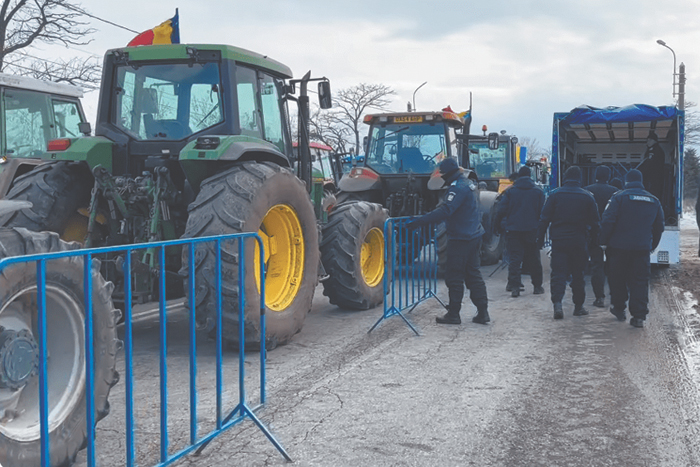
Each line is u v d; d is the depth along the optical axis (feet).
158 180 17.40
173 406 13.48
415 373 15.98
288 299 18.88
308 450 11.27
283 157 19.56
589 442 11.65
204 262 16.10
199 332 20.26
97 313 10.11
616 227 21.97
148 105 18.65
